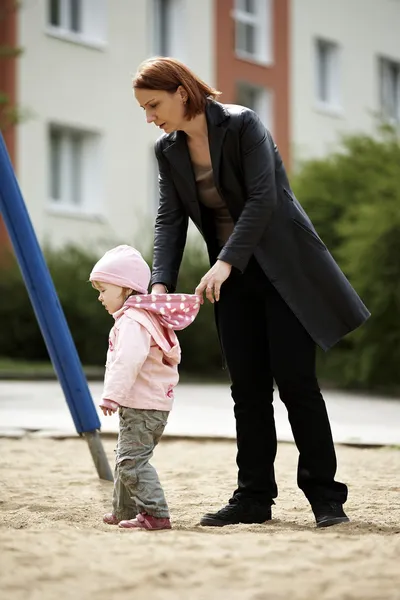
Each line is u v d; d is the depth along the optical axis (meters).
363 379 34.62
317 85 61.97
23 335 45.25
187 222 10.81
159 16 53.78
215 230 10.48
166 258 10.62
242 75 56.22
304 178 40.91
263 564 7.49
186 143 10.09
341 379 36.38
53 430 19.36
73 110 49.50
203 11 54.41
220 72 55.09
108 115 50.97
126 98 51.72
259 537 8.73
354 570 7.37
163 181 10.68
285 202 10.14
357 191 39.69
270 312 10.15
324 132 61.03
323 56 62.44
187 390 34.12
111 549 7.93
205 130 9.96
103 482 13.74
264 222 9.87
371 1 64.62
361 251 33.94
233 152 9.89
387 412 26.39
